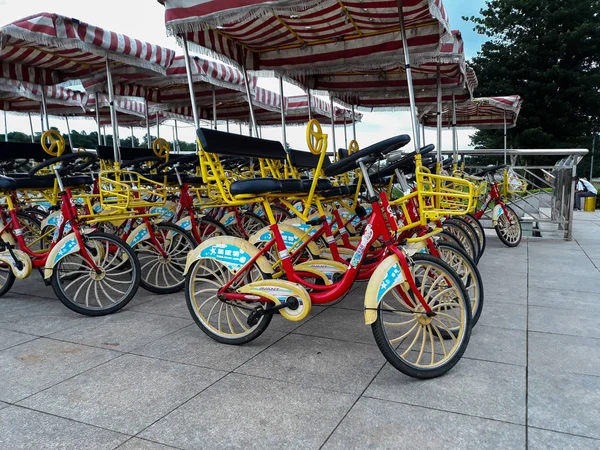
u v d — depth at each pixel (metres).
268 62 4.96
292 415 2.13
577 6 19.88
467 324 2.55
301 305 2.73
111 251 4.05
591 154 29.41
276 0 3.05
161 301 3.97
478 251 4.89
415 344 2.93
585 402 2.19
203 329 3.07
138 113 8.70
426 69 5.80
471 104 7.53
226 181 3.15
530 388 2.33
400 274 2.44
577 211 12.56
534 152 7.10
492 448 1.86
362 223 4.34
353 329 3.23
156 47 5.00
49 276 3.44
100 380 2.49
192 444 1.93
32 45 4.84
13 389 2.40
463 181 2.71
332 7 3.75
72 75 6.09
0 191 3.83
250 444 1.92
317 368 2.61
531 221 6.96
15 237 3.98
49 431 2.03
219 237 3.04
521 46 20.41
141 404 2.24
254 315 2.84
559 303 3.70
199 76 5.95
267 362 2.70
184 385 2.43
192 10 3.29
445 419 2.07
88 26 4.29
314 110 8.90
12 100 8.06
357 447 1.89
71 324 3.39
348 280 2.70
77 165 3.87
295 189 3.04
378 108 7.81
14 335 3.17
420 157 2.94
